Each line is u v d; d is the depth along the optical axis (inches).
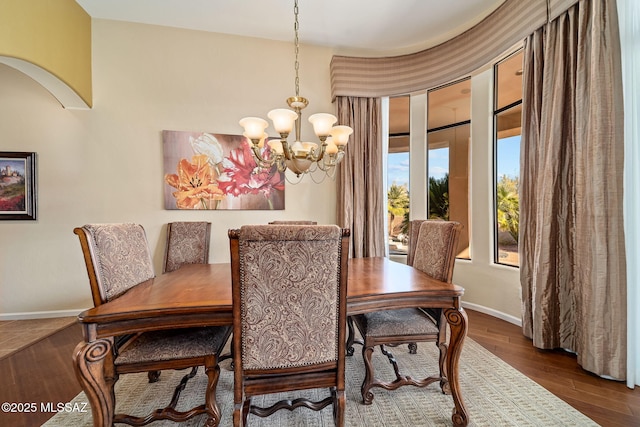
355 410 60.6
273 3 106.6
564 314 83.7
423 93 137.8
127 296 52.4
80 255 115.6
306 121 133.9
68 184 114.4
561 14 81.1
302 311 43.4
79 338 96.0
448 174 135.3
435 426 56.1
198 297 51.6
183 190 121.5
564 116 81.6
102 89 116.3
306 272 42.7
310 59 134.1
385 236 137.7
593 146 71.2
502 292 112.8
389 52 138.8
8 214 110.4
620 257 68.1
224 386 70.7
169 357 51.9
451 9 110.3
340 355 46.0
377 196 134.9
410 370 76.5
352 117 132.9
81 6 108.5
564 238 82.7
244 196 126.6
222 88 125.5
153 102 120.1
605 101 69.4
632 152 67.6
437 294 54.9
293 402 50.9
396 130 146.4
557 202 82.8
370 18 115.2
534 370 74.9
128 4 107.7
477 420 57.1
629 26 67.7
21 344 91.5
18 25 86.2
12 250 111.1
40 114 112.7
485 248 120.3
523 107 94.7
